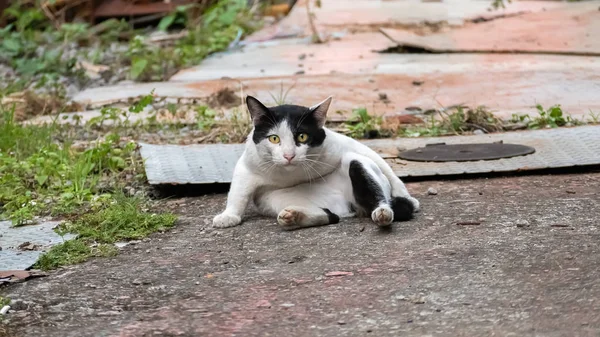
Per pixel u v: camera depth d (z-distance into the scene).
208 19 17.94
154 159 9.09
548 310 5.00
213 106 11.84
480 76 12.75
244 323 5.11
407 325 4.94
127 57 15.84
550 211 6.96
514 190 7.75
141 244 6.86
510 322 4.88
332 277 5.76
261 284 5.73
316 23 17.83
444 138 9.69
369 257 6.11
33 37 17.22
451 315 5.03
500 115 10.60
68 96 13.45
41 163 8.95
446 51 14.80
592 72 12.59
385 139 9.83
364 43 16.05
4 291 5.85
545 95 11.47
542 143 9.12
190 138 10.40
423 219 6.95
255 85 12.85
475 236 6.40
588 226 6.48
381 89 12.31
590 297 5.12
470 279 5.54
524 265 5.71
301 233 6.78
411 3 19.42
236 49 16.34
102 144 9.25
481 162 8.58
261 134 6.92
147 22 19.08
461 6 18.78
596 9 17.81
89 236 7.05
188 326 5.11
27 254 6.62
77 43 17.36
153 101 12.32
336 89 12.38
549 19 17.05
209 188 8.38
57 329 5.16
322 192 7.07
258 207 7.34
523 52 14.45
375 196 6.83
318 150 6.92
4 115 11.16
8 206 8.05
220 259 6.32
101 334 5.05
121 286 5.86
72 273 6.20
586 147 8.83
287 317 5.16
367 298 5.36
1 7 18.39
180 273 6.07
